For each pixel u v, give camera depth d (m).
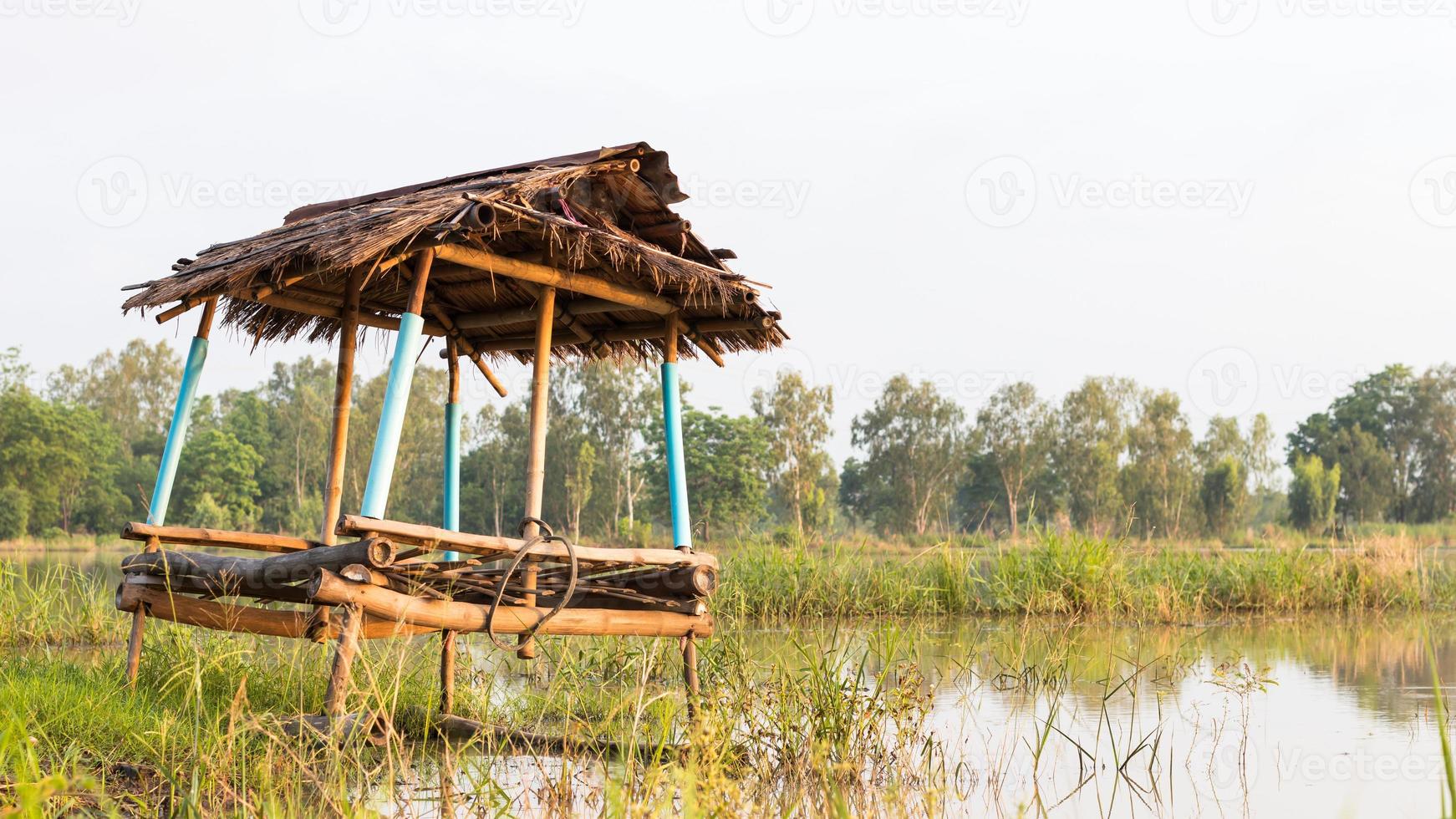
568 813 4.54
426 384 59.00
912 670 6.18
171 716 5.55
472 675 7.52
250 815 4.27
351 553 5.38
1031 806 4.91
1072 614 13.16
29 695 5.44
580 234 6.06
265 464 67.06
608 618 6.24
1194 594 14.66
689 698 5.86
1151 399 66.88
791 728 5.61
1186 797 5.06
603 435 58.81
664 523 60.47
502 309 8.09
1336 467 67.19
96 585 13.62
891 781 5.23
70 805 4.14
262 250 6.30
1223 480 64.44
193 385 7.05
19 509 55.16
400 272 7.42
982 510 68.56
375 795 4.83
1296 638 11.41
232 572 6.05
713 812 4.16
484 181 6.30
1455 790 2.91
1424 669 9.22
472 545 5.59
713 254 7.04
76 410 63.62
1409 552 15.77
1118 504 64.31
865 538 14.77
